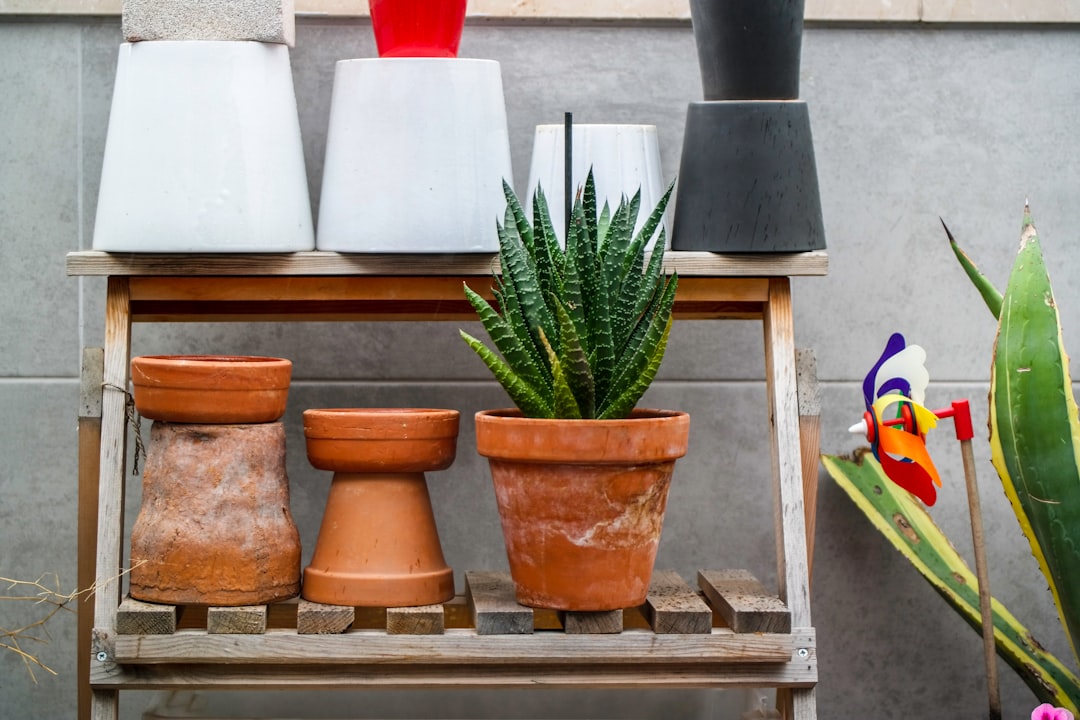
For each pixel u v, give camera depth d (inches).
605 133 55.9
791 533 52.0
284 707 61.2
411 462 50.9
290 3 53.9
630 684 50.3
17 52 62.0
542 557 47.9
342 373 63.7
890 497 62.4
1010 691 66.6
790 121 52.0
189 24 50.9
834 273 65.1
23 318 62.7
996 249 65.8
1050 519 51.3
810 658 50.8
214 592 48.6
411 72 51.2
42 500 63.1
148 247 50.2
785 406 53.1
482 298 52.8
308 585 51.0
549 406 48.6
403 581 50.1
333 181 52.6
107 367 51.6
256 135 51.1
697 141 52.9
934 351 65.9
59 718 63.6
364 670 49.8
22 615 63.2
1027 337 51.1
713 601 54.8
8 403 62.9
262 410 50.1
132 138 50.5
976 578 60.0
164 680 49.4
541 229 49.9
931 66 64.9
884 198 65.2
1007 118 65.4
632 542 47.9
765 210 51.8
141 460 63.1
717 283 53.9
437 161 51.4
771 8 51.2
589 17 62.7
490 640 48.7
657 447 46.8
